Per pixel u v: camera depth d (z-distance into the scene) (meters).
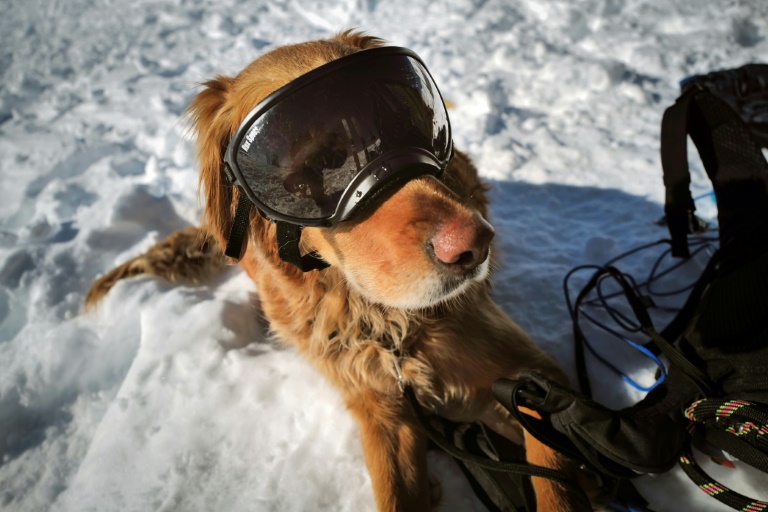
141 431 0.53
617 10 1.16
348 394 0.52
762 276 0.43
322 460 0.48
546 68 1.02
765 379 0.39
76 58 1.49
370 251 0.39
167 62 1.39
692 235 0.63
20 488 0.51
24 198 0.95
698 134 0.54
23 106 1.29
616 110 0.89
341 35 0.53
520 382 0.43
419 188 0.37
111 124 1.15
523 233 0.71
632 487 0.42
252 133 0.37
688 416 0.41
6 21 1.80
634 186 0.74
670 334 0.51
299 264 0.43
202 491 0.47
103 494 0.48
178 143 1.04
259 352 0.60
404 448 0.47
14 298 0.73
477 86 1.00
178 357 0.60
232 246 0.45
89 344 0.64
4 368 0.63
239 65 1.30
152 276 0.72
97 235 0.82
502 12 1.26
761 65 0.67
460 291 0.39
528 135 0.88
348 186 0.37
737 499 0.36
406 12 1.37
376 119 0.37
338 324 0.50
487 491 0.44
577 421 0.41
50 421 0.58
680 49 0.99
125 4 1.80
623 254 0.63
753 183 0.49
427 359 0.50
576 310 0.56
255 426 0.52
